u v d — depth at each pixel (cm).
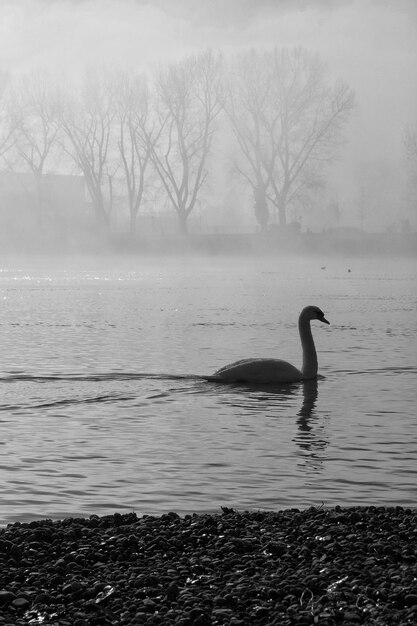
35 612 709
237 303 4162
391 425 1461
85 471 1166
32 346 2484
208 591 738
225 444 1323
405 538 869
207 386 1817
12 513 993
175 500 1042
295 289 5300
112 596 733
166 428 1433
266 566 797
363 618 686
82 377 1909
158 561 810
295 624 674
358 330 2944
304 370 1927
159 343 2564
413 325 3112
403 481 1125
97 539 867
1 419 1496
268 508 1013
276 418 1520
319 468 1184
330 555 818
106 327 3028
